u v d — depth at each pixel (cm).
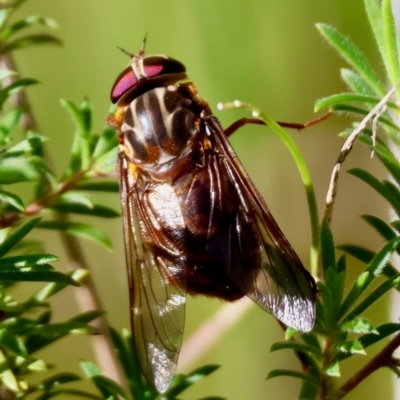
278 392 19
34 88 19
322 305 16
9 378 16
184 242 16
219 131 17
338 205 18
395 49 16
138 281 16
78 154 16
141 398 16
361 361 17
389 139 16
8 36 17
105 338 16
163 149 17
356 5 19
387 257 15
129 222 17
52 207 16
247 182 16
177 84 17
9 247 16
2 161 16
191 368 18
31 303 16
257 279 16
